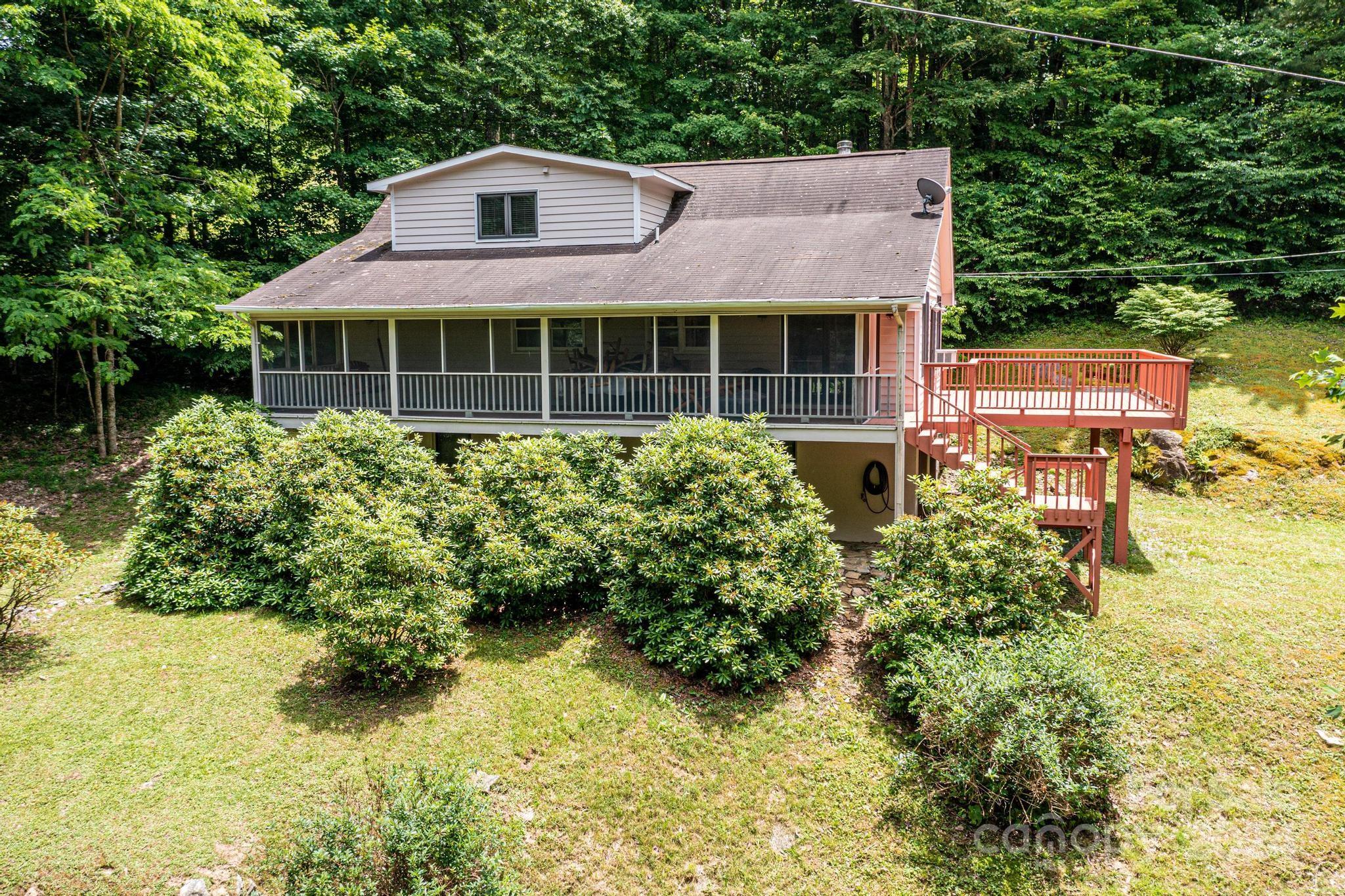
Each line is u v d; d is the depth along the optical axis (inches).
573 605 423.8
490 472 420.5
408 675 339.9
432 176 662.5
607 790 293.6
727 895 257.3
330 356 639.1
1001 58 1040.2
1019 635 319.9
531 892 253.6
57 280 581.6
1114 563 473.4
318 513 422.9
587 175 629.0
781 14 1122.0
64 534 521.7
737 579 357.4
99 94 642.2
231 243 900.0
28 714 321.1
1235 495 588.1
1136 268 927.7
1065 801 275.4
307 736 313.9
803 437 492.4
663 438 410.9
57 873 245.6
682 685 350.9
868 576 473.7
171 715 325.1
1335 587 428.1
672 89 1127.0
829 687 352.2
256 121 720.3
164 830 262.8
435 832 233.8
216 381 832.9
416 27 1022.4
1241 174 907.4
